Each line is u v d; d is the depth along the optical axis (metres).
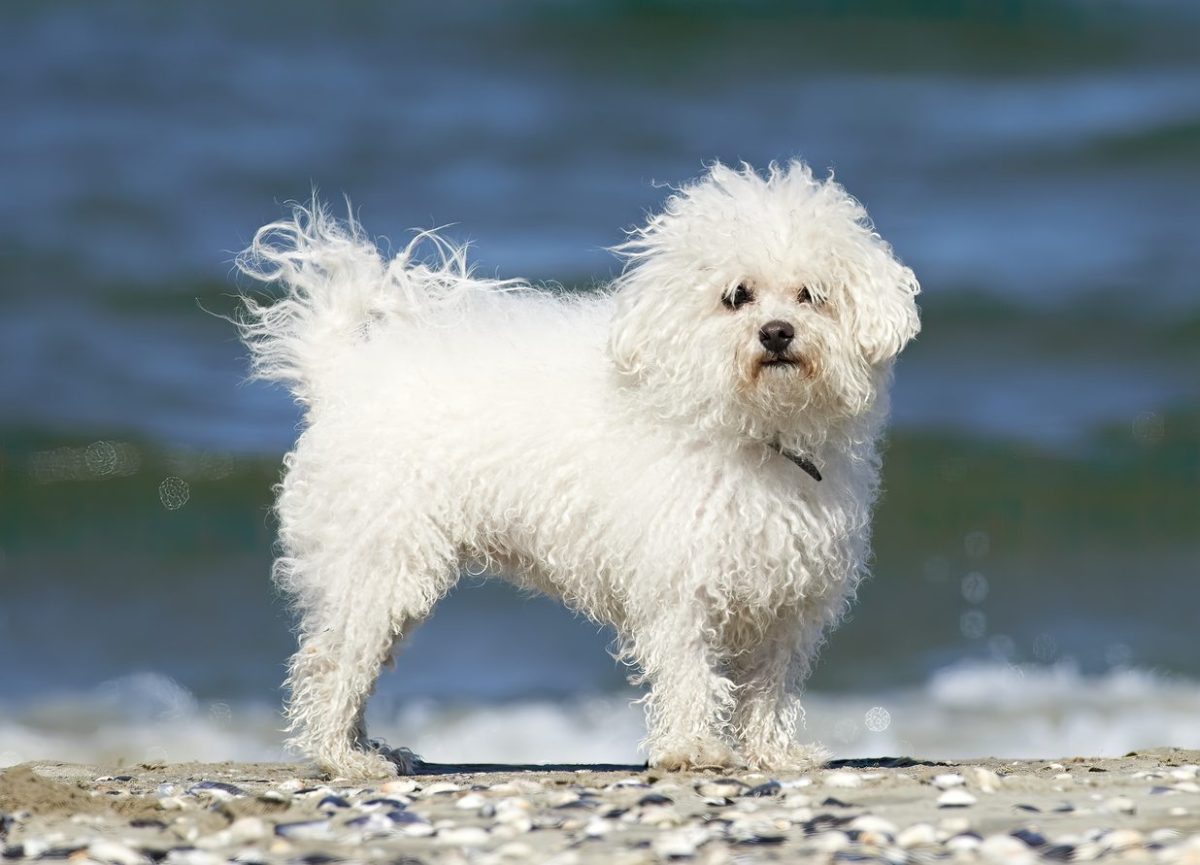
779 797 7.60
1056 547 17.89
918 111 31.39
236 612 16.03
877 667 14.50
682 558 8.41
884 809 7.19
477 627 15.52
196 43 34.34
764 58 34.03
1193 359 22.38
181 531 18.27
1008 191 27.69
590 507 8.62
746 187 8.81
